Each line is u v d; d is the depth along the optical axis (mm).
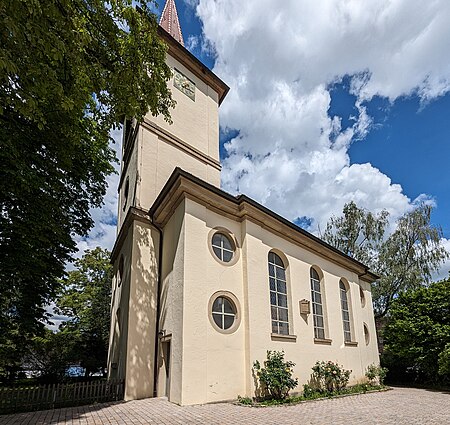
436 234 24703
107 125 10594
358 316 17250
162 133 14516
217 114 17750
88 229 14781
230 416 7336
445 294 17031
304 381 11852
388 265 25094
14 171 8883
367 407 9656
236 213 11633
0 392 7965
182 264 9758
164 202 11469
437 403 10891
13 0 4906
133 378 10234
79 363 23328
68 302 25953
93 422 6660
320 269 15125
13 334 12914
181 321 9203
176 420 6828
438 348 15984
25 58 5727
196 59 16750
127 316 11086
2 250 9945
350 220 27703
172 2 21281
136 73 8812
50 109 9203
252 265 11180
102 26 8719
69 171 12359
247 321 10414
